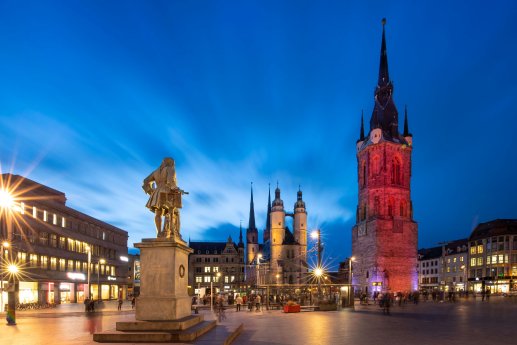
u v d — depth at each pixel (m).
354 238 115.12
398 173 110.44
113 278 89.00
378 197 108.31
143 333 14.88
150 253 16.62
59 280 67.50
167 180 17.69
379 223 105.69
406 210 108.94
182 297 17.00
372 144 110.88
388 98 113.88
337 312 45.88
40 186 69.56
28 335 21.70
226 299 67.56
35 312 43.94
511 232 115.69
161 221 17.45
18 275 55.88
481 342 20.55
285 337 21.52
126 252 98.31
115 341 14.77
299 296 65.94
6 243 41.62
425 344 19.66
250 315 41.28
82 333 22.97
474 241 126.00
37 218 62.94
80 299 74.56
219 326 20.50
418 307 54.75
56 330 25.16
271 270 166.38
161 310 16.16
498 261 116.50
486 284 117.94
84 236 77.94
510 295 97.75
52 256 66.31
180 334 14.84
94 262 81.25
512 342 20.62
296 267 166.25
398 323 30.88
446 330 25.95
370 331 25.11
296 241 170.88
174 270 16.50
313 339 20.91
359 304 66.44
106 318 36.50
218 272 155.00
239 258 171.50
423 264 157.38
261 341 19.52
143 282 16.47
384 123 112.44
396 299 79.31
